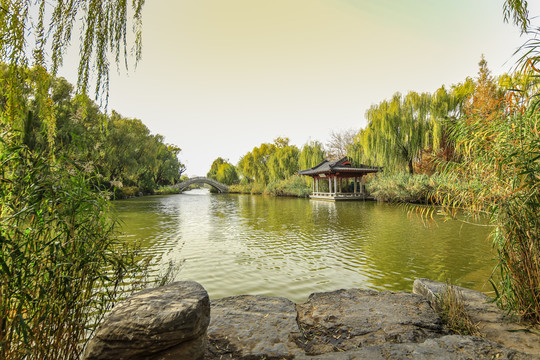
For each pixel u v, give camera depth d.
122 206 25.30
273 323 2.68
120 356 1.75
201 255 7.94
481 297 3.09
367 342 2.39
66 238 1.96
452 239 9.37
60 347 1.92
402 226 12.23
